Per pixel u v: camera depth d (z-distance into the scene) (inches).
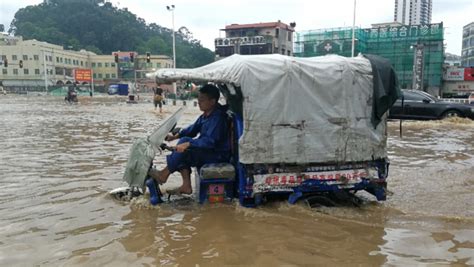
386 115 195.6
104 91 3166.8
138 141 200.5
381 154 195.3
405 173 277.4
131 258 137.6
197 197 207.6
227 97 205.5
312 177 190.4
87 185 234.4
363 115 192.1
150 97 2214.6
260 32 2591.0
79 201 203.0
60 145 391.5
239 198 193.3
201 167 197.0
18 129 537.3
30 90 3088.1
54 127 567.5
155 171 200.8
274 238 156.6
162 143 200.2
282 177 188.7
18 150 359.3
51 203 199.2
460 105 647.8
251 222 173.8
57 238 154.6
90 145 391.9
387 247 149.5
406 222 177.6
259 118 183.6
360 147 192.1
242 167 187.0
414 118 657.0
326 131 188.5
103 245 148.2
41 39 4116.6
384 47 2010.3
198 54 4178.2
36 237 155.3
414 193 226.4
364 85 191.0
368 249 147.3
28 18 4739.2
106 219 176.9
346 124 189.8
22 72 3282.5
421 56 1721.2
